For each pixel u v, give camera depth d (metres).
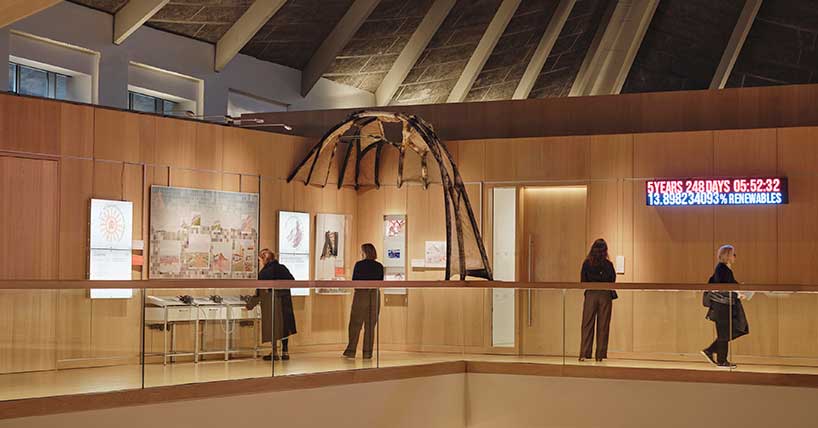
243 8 20.83
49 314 9.82
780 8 24.30
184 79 21.36
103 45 19.28
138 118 14.59
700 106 17.08
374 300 12.93
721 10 24.38
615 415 13.37
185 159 15.17
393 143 16.80
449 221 15.55
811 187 15.68
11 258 13.12
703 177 16.06
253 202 16.05
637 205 16.33
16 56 17.78
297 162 16.77
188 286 10.96
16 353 9.58
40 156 13.45
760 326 13.01
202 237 15.33
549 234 17.00
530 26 24.39
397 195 17.34
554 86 27.19
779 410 12.87
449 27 23.84
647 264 16.25
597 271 14.51
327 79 24.75
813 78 25.81
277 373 11.76
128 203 14.39
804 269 15.63
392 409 12.91
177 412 10.64
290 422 11.77
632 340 13.39
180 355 10.84
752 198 15.79
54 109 13.62
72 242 13.75
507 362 13.76
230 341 11.31
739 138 15.98
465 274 15.70
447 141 17.22
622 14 24.98
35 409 9.54
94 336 10.13
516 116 17.84
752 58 26.05
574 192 16.92
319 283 12.31
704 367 13.16
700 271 16.02
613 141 16.48
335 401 12.26
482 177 17.03
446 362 13.59
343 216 17.34
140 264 14.52
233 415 11.17
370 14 22.56
